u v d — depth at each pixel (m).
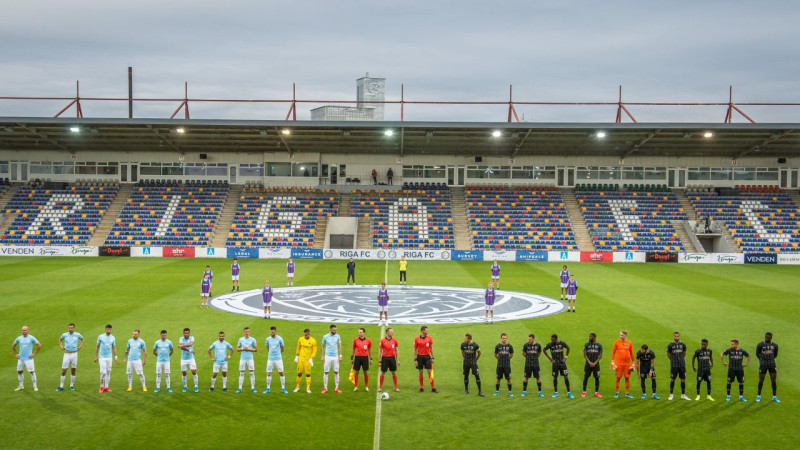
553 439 17.50
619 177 80.44
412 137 70.81
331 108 98.62
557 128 64.75
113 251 65.50
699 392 21.44
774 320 34.12
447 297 42.00
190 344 21.45
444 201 77.38
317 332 30.89
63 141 74.25
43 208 73.75
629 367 21.31
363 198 77.56
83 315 33.81
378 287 46.41
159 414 19.17
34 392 21.14
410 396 21.28
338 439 17.33
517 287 46.75
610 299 41.12
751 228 72.25
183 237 70.06
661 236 71.44
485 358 26.38
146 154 79.25
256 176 79.81
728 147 74.81
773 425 18.66
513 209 75.94
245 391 21.64
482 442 17.23
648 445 17.11
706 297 41.91
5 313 34.12
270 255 66.25
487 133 68.56
